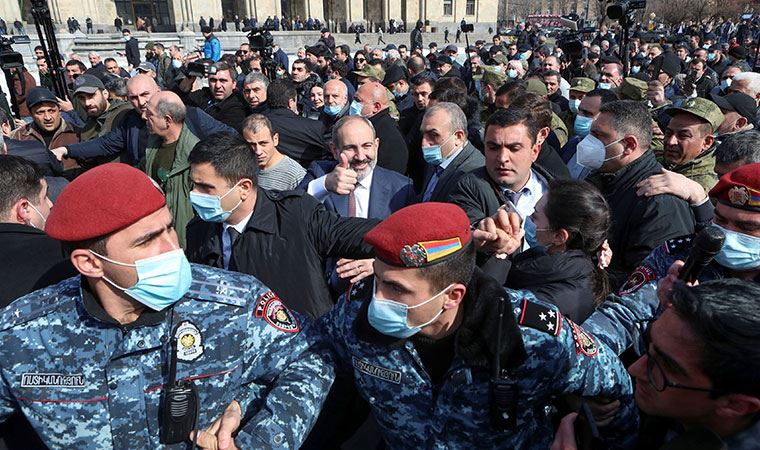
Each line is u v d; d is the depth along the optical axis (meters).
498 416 1.41
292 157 5.03
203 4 34.31
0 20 27.84
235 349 1.62
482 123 5.85
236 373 1.64
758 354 1.00
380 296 1.46
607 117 2.95
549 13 69.00
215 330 1.60
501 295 1.43
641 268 2.21
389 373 1.56
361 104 4.82
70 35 25.77
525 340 1.45
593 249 2.10
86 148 5.01
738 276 2.03
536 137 2.92
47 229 1.46
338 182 2.98
